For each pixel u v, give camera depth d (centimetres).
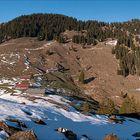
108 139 3903
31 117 5228
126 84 18888
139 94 17012
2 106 5566
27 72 18050
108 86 18262
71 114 7344
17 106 6012
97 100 15800
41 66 19938
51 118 5869
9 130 3462
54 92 14200
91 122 6475
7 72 17812
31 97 11019
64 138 3884
